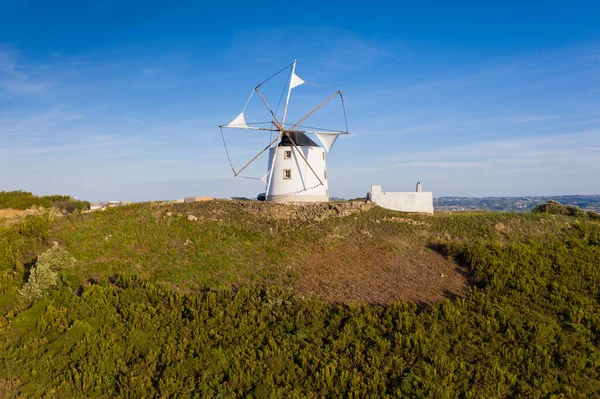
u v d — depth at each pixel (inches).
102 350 823.7
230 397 735.7
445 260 1270.9
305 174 1749.5
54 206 1716.3
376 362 814.5
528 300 1051.3
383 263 1224.2
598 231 1472.7
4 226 1409.9
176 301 972.6
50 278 1008.9
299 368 799.1
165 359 808.9
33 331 872.9
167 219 1438.2
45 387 752.3
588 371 832.9
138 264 1157.7
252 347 845.8
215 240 1306.6
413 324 914.1
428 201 1743.4
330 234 1378.0
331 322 912.9
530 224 1531.7
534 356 858.1
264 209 1540.4
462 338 895.7
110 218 1443.2
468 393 751.7
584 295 1086.4
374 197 1731.1
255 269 1158.3
